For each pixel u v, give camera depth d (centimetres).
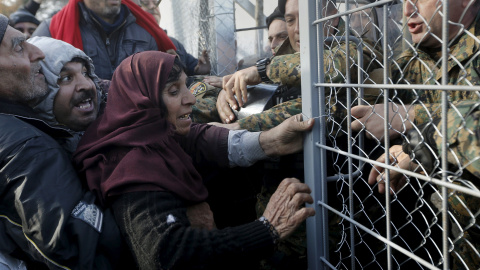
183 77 150
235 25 311
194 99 152
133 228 124
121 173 131
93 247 124
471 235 133
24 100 149
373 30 177
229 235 126
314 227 144
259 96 191
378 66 167
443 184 88
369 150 161
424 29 129
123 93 146
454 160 89
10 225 130
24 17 363
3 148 130
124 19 299
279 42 272
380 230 171
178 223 124
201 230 125
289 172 177
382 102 161
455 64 127
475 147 83
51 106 156
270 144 159
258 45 346
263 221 133
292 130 147
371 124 125
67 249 121
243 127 178
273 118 176
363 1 187
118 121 142
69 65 158
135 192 129
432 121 96
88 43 286
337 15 119
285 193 137
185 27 365
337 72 142
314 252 146
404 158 125
